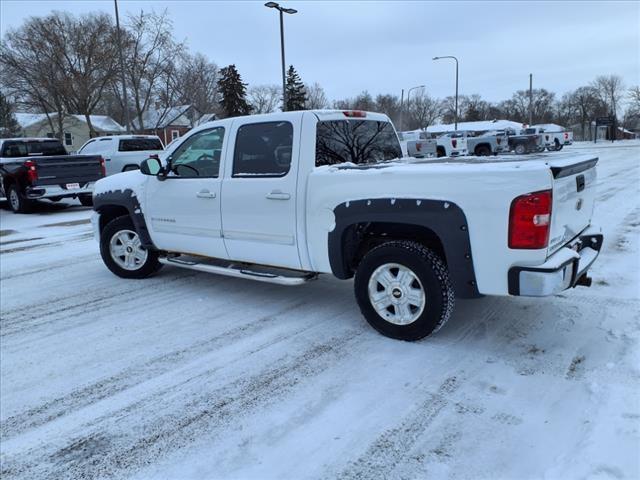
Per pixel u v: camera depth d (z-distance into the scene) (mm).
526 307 4777
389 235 4344
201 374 3791
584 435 2818
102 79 36375
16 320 5148
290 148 4535
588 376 3445
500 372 3578
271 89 77875
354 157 4887
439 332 4309
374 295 4219
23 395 3611
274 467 2717
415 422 3041
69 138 55656
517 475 2547
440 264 3904
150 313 5172
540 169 3367
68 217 12719
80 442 3035
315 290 5688
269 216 4688
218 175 5113
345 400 3328
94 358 4156
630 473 2494
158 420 3219
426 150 23031
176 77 35688
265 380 3648
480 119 103188
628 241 7102
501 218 3480
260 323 4750
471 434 2898
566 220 3820
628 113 90938
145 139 17031
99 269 7164
